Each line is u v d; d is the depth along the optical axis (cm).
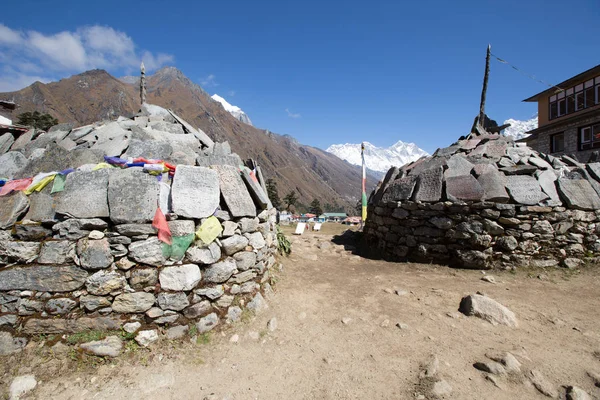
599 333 416
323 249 956
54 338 367
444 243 741
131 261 390
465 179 739
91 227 384
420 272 700
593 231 708
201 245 427
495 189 704
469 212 713
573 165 845
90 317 373
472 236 699
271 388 332
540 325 440
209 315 420
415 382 329
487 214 696
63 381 332
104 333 372
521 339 404
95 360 356
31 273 373
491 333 421
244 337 420
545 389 310
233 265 462
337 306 519
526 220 684
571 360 357
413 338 414
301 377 348
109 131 636
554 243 688
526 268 670
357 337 423
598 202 718
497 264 684
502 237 686
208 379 345
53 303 369
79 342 362
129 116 816
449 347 390
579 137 2202
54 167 465
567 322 447
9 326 368
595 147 2094
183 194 423
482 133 1008
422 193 787
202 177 454
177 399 317
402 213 816
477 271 680
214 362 373
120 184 397
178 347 387
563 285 590
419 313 486
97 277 376
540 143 2522
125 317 382
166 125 746
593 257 695
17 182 426
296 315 485
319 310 505
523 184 708
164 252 401
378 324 455
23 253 377
